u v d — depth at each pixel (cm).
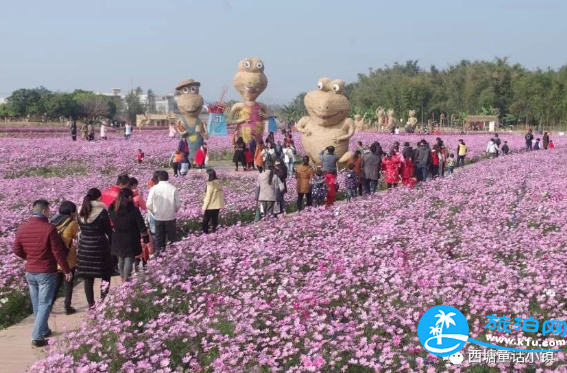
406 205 1636
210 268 1045
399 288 826
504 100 9462
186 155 2466
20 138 4225
